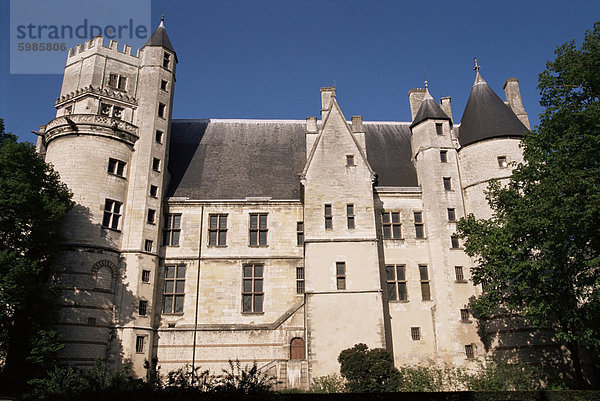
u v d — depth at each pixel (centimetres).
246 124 4394
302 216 3619
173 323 3303
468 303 3195
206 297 3391
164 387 1489
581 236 2214
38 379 2270
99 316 3008
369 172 3416
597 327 2225
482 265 2827
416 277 3416
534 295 2477
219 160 3994
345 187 3372
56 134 3338
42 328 2627
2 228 2578
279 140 4234
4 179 2662
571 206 2241
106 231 3200
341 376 2883
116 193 3325
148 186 3444
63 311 2903
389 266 3450
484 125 3575
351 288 3128
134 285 3172
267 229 3578
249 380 1538
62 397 1585
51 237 2812
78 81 3619
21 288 2434
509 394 2277
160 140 3653
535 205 2439
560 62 2678
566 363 2934
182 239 3522
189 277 3431
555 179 2370
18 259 2512
